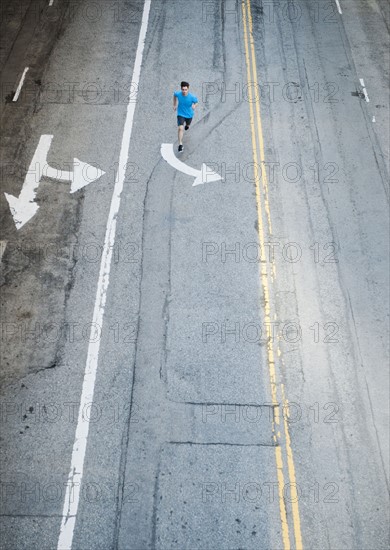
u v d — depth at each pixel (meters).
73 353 11.09
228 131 15.49
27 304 11.79
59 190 13.86
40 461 9.82
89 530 9.18
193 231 13.20
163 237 13.05
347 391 10.82
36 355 11.04
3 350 11.08
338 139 15.50
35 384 10.67
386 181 14.53
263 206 13.79
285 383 10.88
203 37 18.42
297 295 12.20
